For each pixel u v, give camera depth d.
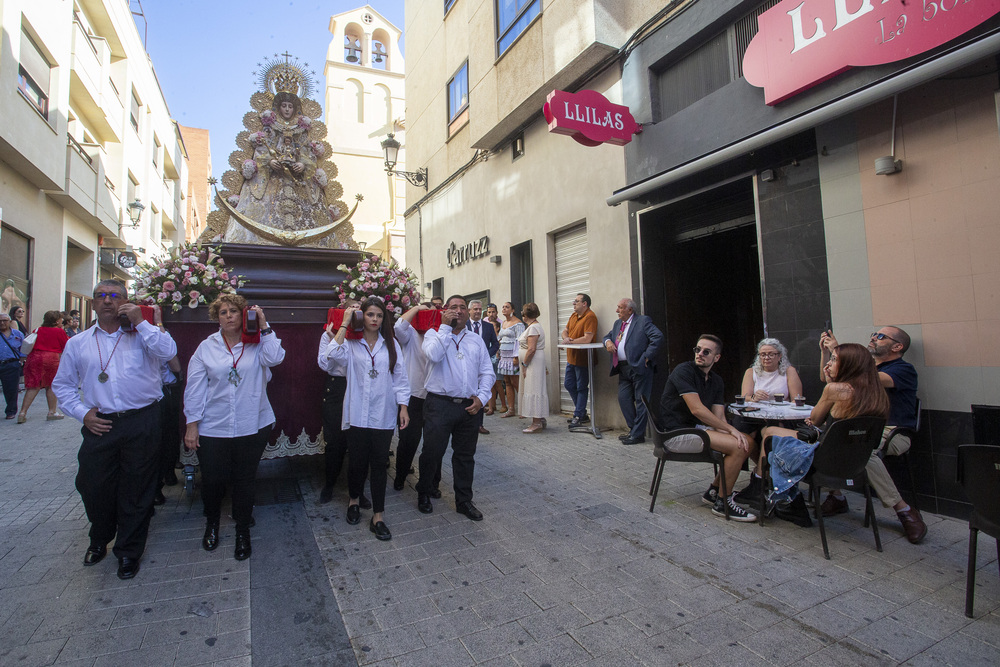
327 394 4.44
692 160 5.77
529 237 9.02
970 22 3.58
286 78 5.55
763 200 5.23
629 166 6.84
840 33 4.34
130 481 3.08
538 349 7.22
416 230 13.83
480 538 3.64
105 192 16.94
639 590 2.91
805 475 3.48
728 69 5.79
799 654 2.33
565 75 7.54
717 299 7.32
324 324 4.72
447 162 12.04
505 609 2.72
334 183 5.72
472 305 7.36
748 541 3.56
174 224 29.28
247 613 2.68
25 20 11.39
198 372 3.28
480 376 4.16
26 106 11.32
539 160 8.74
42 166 12.12
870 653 2.34
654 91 6.58
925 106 4.01
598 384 7.62
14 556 3.30
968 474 2.61
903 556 3.31
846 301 4.52
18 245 12.35
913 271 4.09
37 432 7.37
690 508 4.21
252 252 4.69
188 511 4.15
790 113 4.84
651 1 6.60
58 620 2.59
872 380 3.42
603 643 2.43
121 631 2.50
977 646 2.38
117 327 3.14
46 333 8.32
